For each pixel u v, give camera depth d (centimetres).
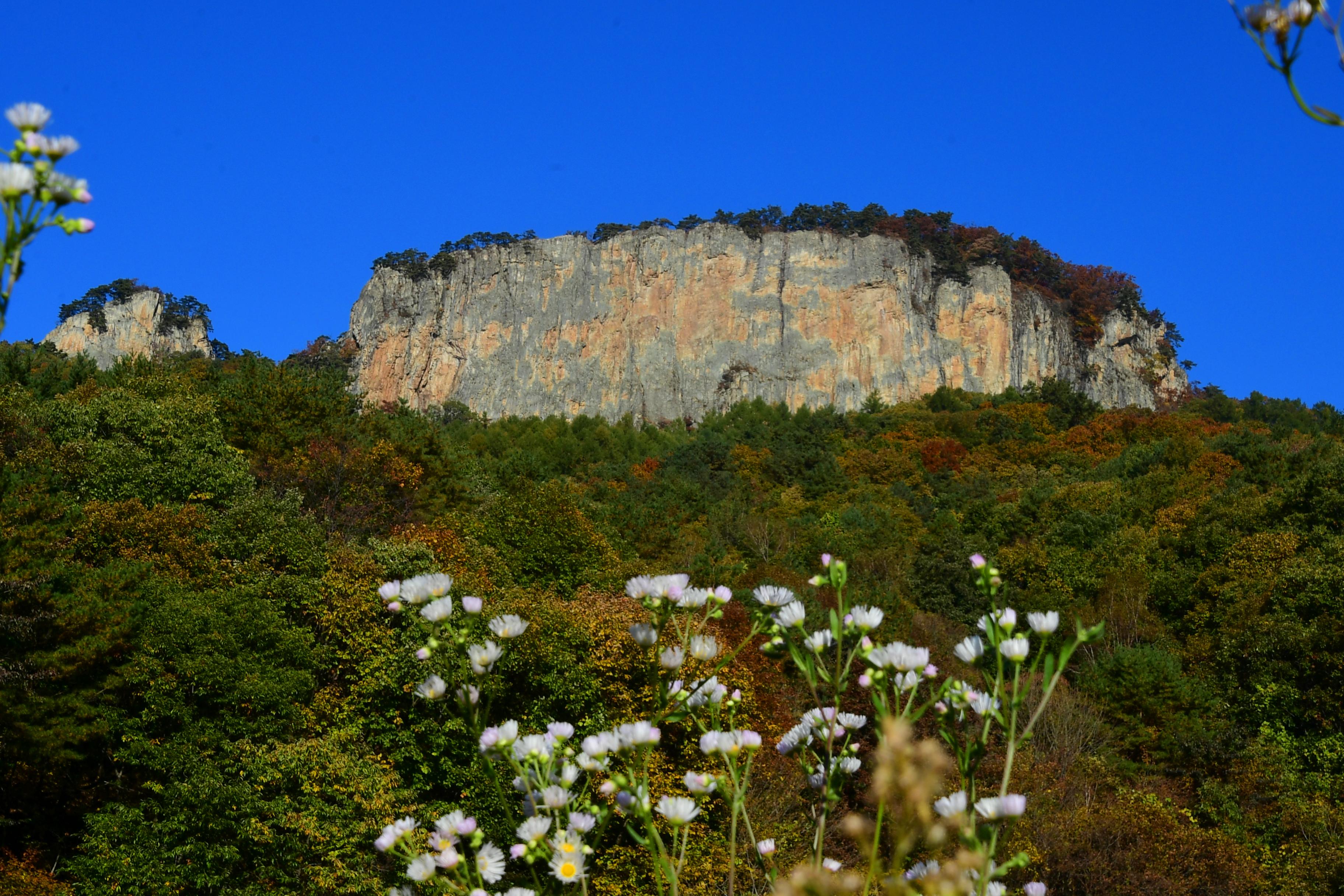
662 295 17525
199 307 17912
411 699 1905
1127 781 2723
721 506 6494
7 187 250
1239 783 2619
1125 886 1958
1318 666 2931
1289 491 4184
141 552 2167
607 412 16812
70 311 17175
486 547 2772
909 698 324
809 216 18388
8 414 2556
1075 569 4509
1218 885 2102
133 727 1745
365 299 18600
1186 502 5044
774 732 1950
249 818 1612
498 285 18000
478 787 1741
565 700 1895
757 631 366
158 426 2748
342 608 2062
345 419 3816
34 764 1609
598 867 1584
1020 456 8925
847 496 7350
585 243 18075
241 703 1809
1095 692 3114
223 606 1938
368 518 3091
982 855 276
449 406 15100
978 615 4203
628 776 340
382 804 1666
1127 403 17562
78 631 1716
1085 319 18475
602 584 2883
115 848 1609
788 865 1376
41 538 1917
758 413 13050
